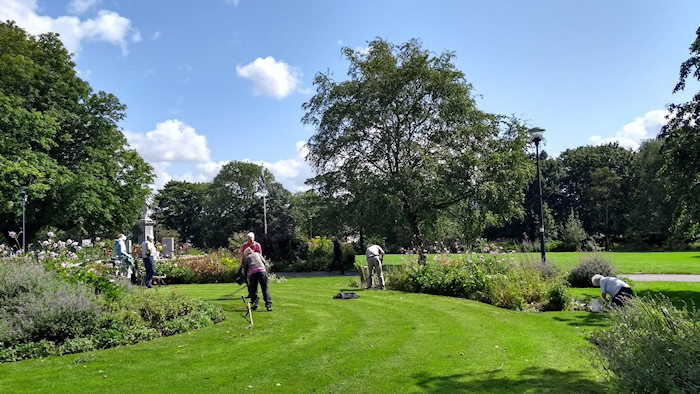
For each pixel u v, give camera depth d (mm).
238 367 6445
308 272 23031
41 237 33812
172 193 76250
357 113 23578
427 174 22078
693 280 16906
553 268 14312
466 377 5887
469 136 23328
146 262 14914
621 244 49719
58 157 28562
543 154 68500
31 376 6098
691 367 3771
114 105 30109
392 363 6559
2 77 25594
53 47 28859
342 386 5633
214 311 9820
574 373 5945
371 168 24469
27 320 7465
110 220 29484
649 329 4465
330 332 8578
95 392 5496
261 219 62156
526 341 7699
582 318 9555
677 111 13766
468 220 23031
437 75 22906
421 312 10453
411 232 24297
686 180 13523
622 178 60875
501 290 11562
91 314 7898
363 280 16109
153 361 6746
